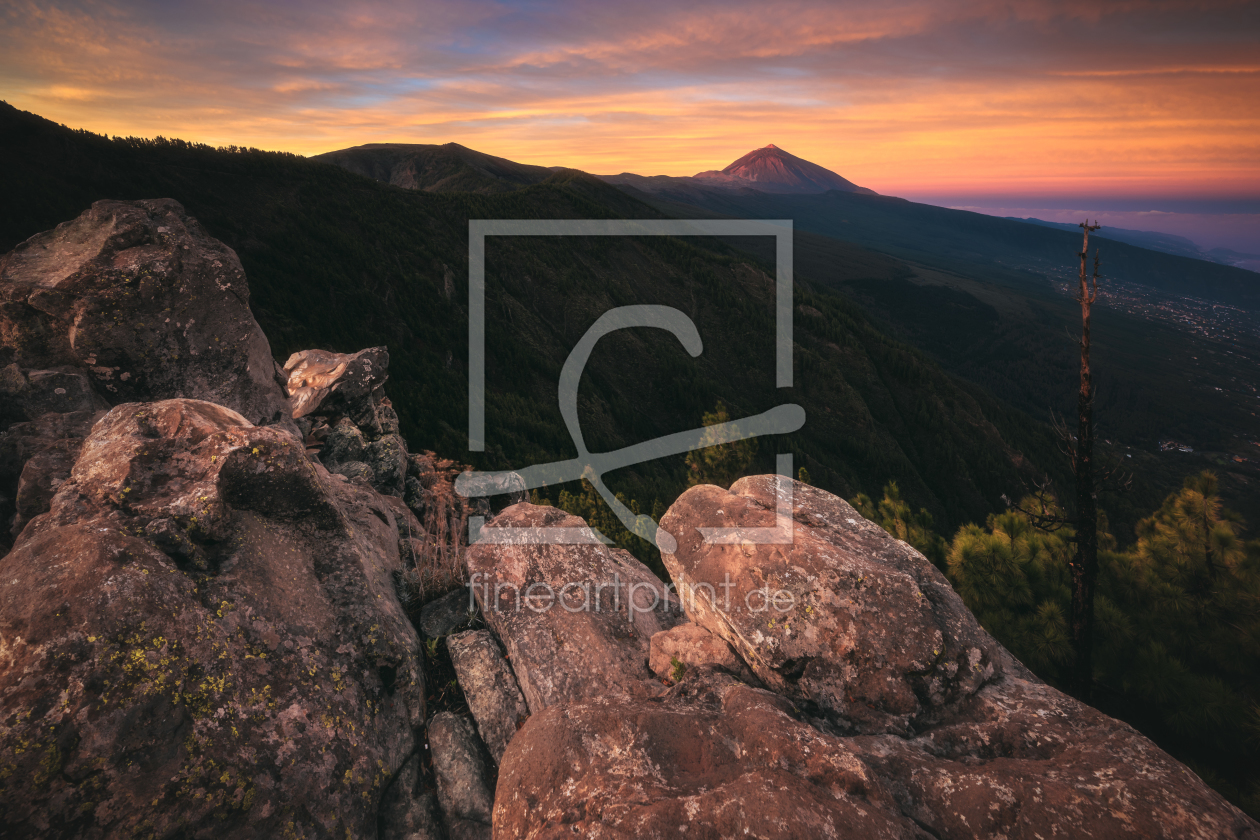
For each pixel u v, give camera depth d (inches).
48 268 306.7
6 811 108.5
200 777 126.6
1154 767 124.6
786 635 168.6
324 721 150.8
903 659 161.0
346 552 196.7
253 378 346.0
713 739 134.9
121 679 123.5
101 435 194.1
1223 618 314.5
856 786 118.6
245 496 183.6
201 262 324.5
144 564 142.6
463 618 218.1
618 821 110.5
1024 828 113.5
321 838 138.9
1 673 117.1
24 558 137.5
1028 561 351.3
